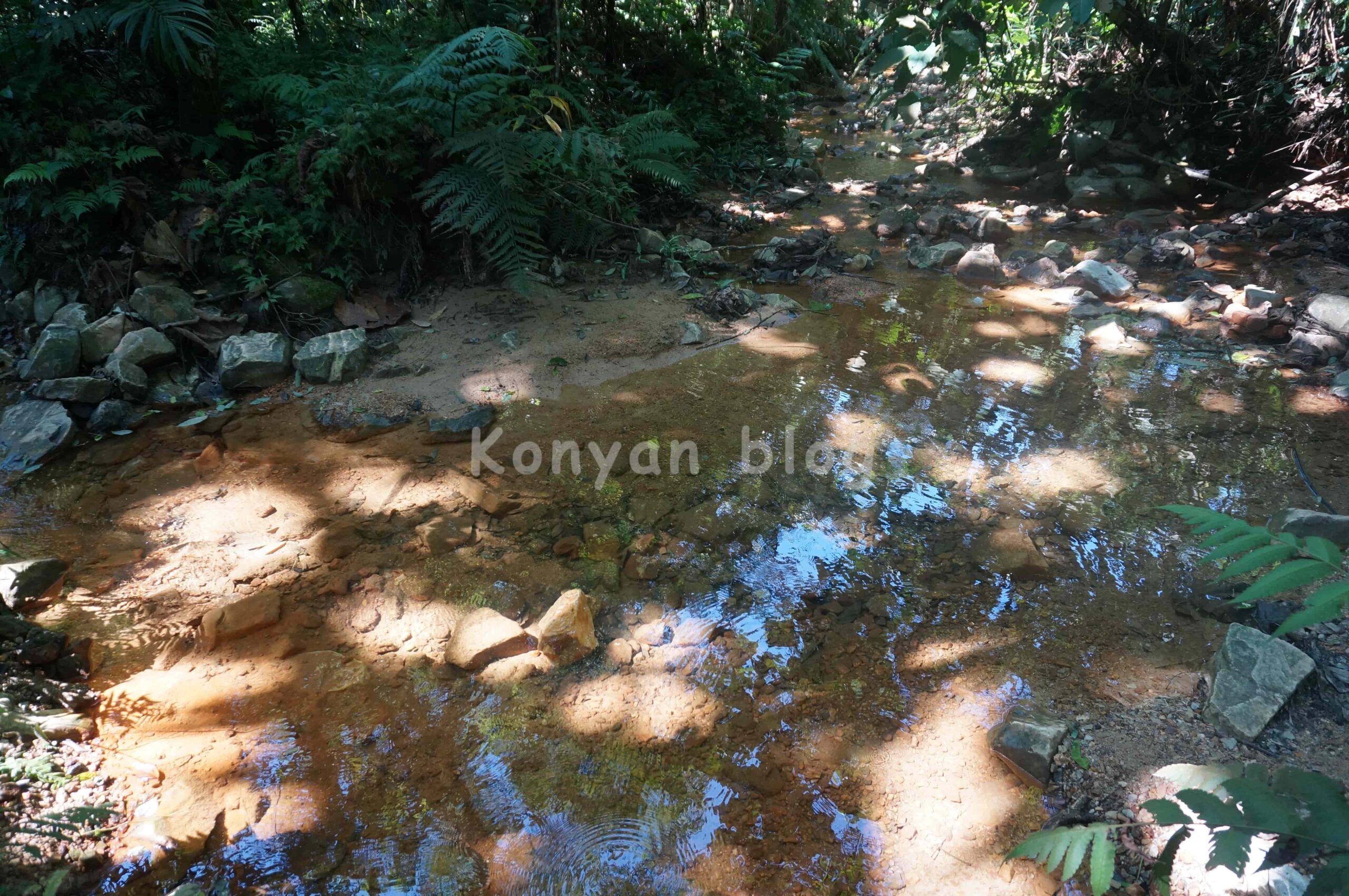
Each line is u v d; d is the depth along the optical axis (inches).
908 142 387.9
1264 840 80.3
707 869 84.0
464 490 142.0
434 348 185.0
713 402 167.2
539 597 119.9
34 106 185.6
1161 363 181.6
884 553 127.7
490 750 97.0
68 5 194.1
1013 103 336.5
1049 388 172.2
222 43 211.6
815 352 187.3
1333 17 265.0
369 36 245.3
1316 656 105.4
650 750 97.0
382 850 85.7
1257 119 284.7
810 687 105.2
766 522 134.4
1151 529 130.3
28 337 174.7
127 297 179.6
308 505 138.4
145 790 91.1
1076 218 273.6
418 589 121.3
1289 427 156.0
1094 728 97.8
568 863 84.4
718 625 115.0
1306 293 207.8
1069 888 81.3
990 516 134.5
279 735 98.6
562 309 201.2
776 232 266.1
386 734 98.9
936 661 108.6
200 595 119.4
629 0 350.9
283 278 187.0
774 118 363.6
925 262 237.8
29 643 106.0
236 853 85.0
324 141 191.5
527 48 208.8
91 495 140.0
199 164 202.1
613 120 274.1
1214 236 248.7
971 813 89.2
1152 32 292.7
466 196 191.3
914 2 119.8
